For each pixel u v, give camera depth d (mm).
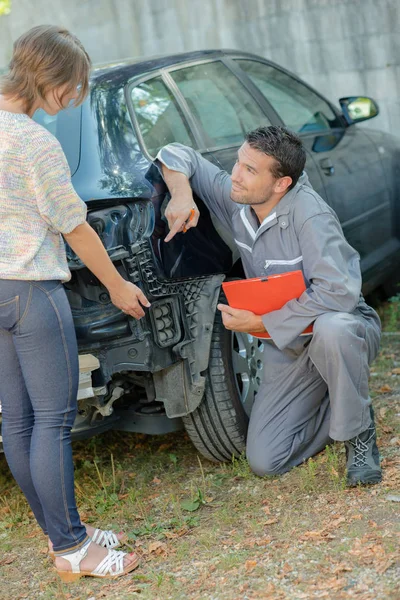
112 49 7418
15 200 2375
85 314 2855
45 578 2764
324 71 6469
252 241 3088
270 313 2953
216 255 3256
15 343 2514
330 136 4617
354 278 2949
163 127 3434
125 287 2689
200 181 3246
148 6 7141
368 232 4703
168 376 3121
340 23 6297
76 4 7430
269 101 4297
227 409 3252
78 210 2439
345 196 4410
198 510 3059
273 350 3201
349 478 2961
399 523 2643
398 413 3641
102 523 3076
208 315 3170
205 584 2518
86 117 3188
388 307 5379
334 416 2914
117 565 2664
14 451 2684
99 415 3166
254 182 2896
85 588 2637
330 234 2932
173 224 3008
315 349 2893
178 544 2818
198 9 6891
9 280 2414
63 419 2582
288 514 2867
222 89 3979
